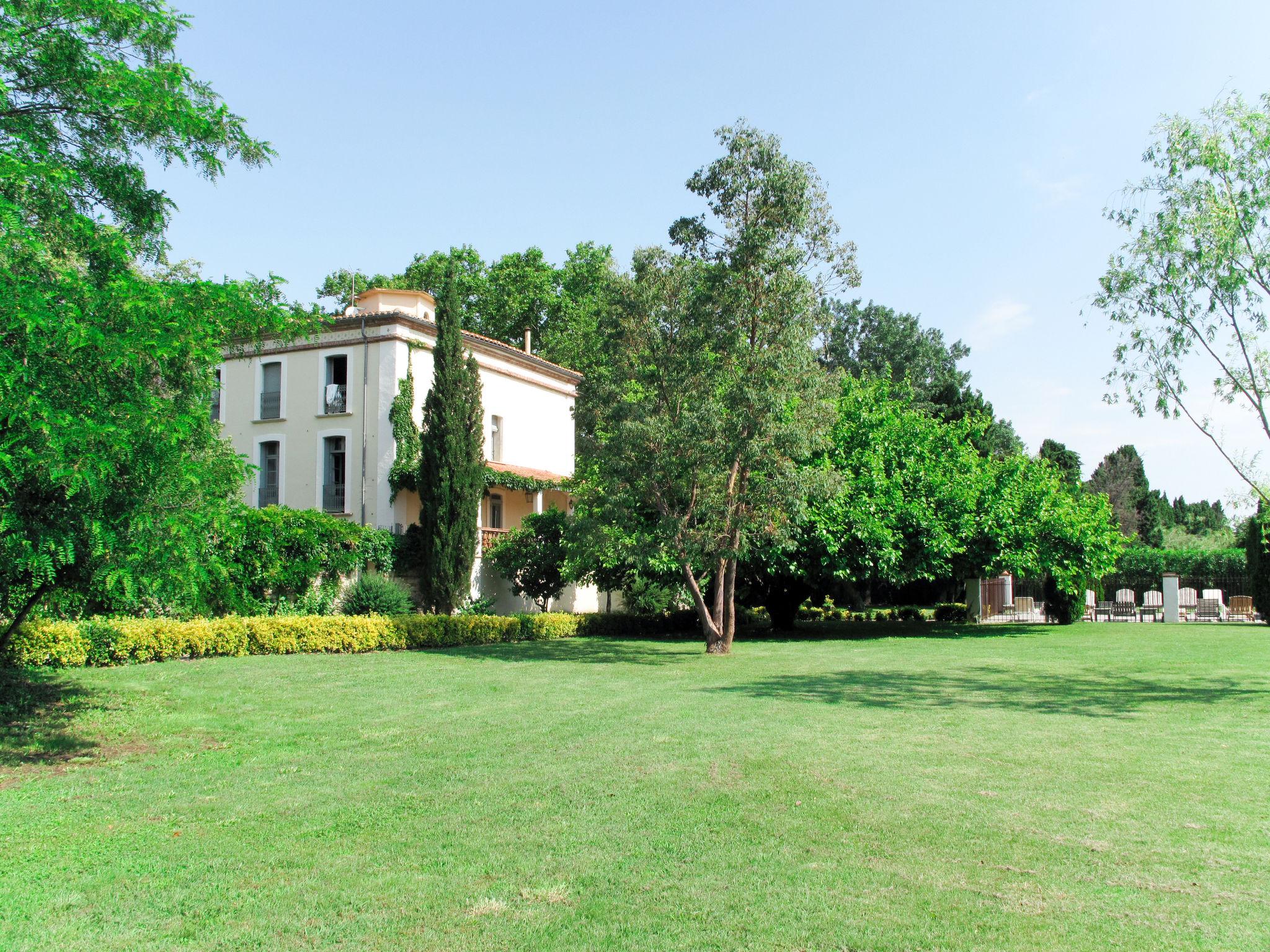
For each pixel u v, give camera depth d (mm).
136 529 7547
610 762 7230
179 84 9617
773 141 16734
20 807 6043
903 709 9992
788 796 6117
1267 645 19516
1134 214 12906
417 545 23875
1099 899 4242
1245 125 12023
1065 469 50562
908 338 48688
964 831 5305
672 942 3809
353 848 5105
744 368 16516
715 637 17641
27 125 9039
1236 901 4199
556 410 33406
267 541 19609
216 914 4156
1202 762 7129
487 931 3941
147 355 7492
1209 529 61688
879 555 22266
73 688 11344
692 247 17078
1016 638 22172
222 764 7371
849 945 3764
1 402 6480
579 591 31172
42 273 8047
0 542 7090
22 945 3820
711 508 16781
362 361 26828
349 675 13477
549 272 44250
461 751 7766
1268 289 12102
